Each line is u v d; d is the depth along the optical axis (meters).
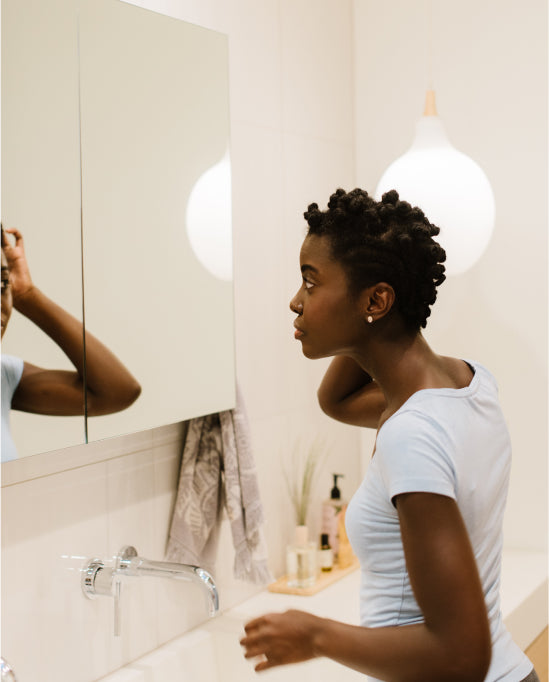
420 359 0.95
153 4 1.47
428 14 2.03
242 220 1.73
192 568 1.28
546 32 1.89
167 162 1.45
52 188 1.24
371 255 0.92
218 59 1.57
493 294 1.99
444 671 0.80
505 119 1.95
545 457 1.96
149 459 1.49
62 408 1.25
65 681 1.32
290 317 1.89
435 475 0.84
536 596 1.74
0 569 1.21
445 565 0.81
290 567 1.76
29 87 1.20
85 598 1.35
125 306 1.36
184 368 1.46
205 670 1.54
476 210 1.66
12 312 1.17
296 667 1.47
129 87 1.38
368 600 0.98
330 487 2.04
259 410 1.79
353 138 2.14
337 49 2.06
